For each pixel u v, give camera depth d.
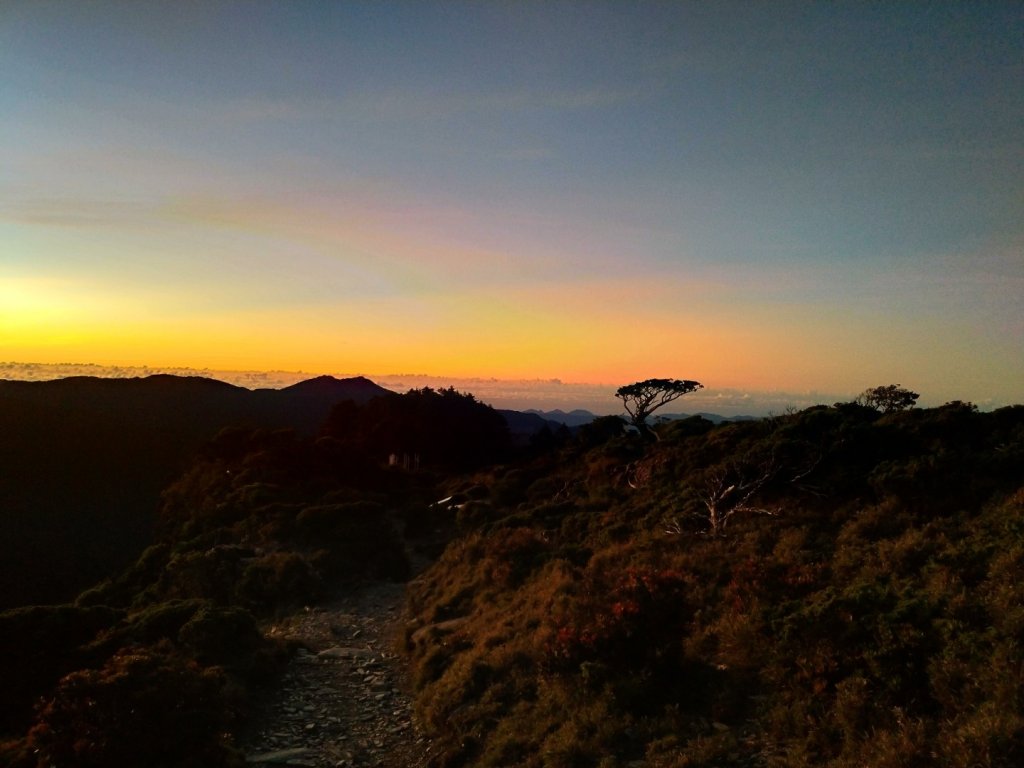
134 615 16.78
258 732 11.95
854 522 15.16
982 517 13.35
